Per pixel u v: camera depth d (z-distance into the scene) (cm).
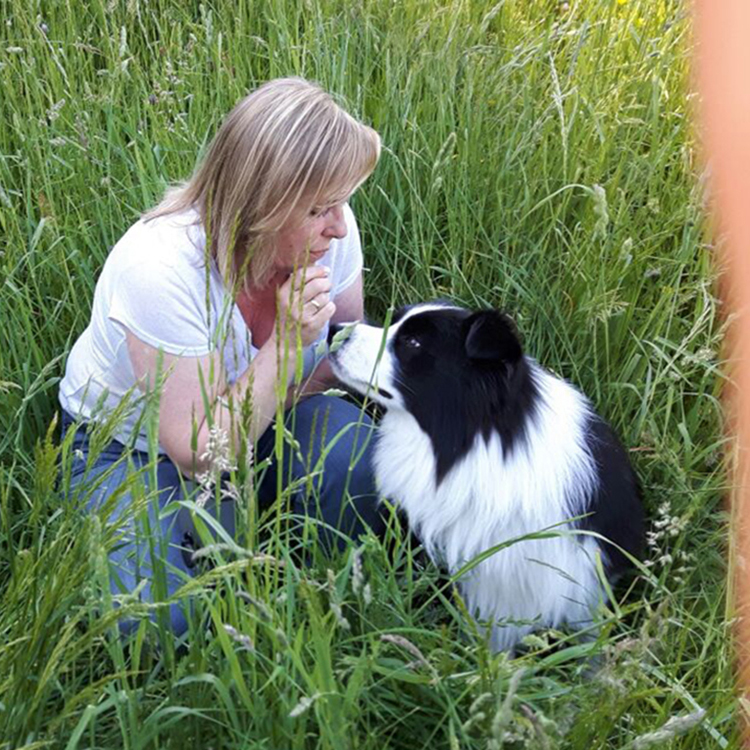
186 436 270
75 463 295
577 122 404
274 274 281
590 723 204
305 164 253
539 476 277
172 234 269
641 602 232
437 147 394
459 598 230
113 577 229
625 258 349
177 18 473
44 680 184
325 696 188
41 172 374
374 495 301
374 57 444
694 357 306
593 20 467
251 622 206
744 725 227
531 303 353
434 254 391
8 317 331
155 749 204
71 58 438
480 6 473
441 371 279
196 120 399
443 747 219
